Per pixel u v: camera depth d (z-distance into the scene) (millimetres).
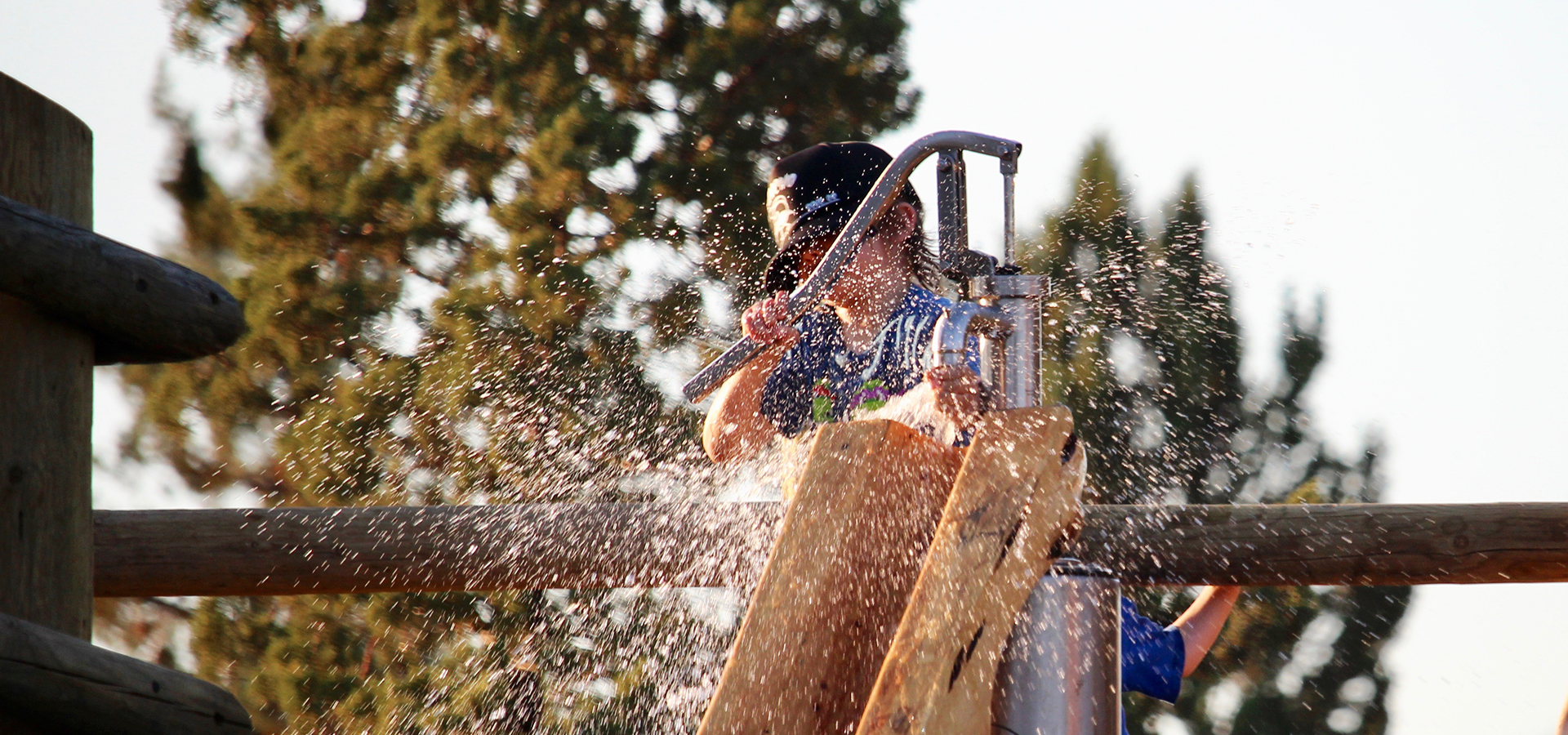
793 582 6449
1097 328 26609
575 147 28875
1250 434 30766
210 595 9930
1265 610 29984
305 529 9852
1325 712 29750
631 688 22328
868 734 5547
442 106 31453
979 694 5566
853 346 9711
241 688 28641
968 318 7496
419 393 26375
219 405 30250
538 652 23484
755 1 31781
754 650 6223
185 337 6410
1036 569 6074
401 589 9844
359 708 24938
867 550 6691
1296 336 32094
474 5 31594
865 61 32750
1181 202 26812
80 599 6094
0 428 5750
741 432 10117
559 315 26719
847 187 9773
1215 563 9070
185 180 33688
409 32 31922
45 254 5832
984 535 6164
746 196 29891
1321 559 9133
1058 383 25969
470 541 9711
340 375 29281
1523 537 9180
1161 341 27156
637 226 28297
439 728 23594
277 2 33938
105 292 6078
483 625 24781
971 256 7797
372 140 31844
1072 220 26781
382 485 26234
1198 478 28500
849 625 6422
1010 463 6504
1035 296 7668
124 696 5844
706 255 28938
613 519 9570
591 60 31781
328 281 30344
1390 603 29891
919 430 8703
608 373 26062
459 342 26703
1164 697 9148
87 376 6176
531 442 25312
